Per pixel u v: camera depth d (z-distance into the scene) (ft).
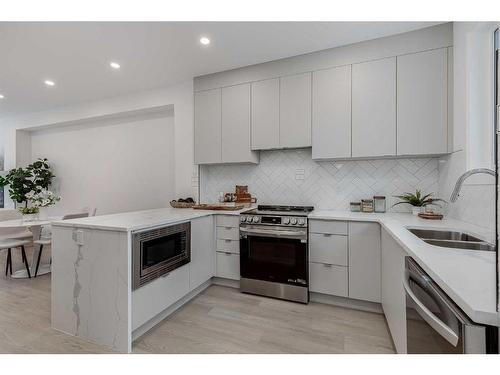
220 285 9.53
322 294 8.11
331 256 7.82
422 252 3.67
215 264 9.40
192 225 8.16
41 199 11.00
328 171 9.75
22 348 5.77
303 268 7.94
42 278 10.24
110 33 7.62
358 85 8.16
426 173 8.48
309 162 10.03
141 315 6.07
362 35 7.80
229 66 9.79
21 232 11.16
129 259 5.69
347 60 8.30
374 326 6.68
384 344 5.90
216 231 9.38
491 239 4.64
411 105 7.54
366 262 7.40
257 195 10.80
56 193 16.69
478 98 6.20
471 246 4.39
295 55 8.99
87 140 15.56
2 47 8.37
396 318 5.15
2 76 10.63
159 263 6.66
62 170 16.46
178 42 8.14
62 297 6.42
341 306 7.84
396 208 8.80
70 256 6.31
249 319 7.04
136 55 8.95
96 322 5.97
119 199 14.65
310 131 8.78
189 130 11.34
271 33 7.69
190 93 11.30
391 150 7.75
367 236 7.39
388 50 7.80
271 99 9.36
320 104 8.64
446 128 7.18
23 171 15.72
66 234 6.36
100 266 5.93
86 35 7.72
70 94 12.75
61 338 6.16
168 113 13.23
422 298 3.30
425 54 7.39
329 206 9.73
